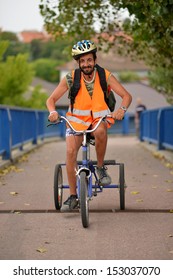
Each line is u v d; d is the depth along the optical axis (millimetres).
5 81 39562
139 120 25891
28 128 18953
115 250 5906
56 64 117562
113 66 99062
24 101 40656
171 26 11273
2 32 38625
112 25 15695
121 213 7730
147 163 14250
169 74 21234
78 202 7258
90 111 7000
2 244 6164
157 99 63406
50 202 8547
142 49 16000
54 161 14914
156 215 7598
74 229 6812
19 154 15844
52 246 6066
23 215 7625
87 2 14977
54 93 7020
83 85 6977
